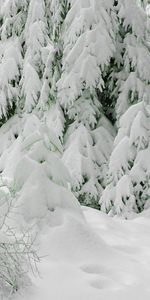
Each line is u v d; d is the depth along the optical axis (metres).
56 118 8.13
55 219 3.85
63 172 4.18
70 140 8.07
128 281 3.22
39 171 4.07
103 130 8.24
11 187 4.08
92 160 7.94
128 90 8.08
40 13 8.66
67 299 2.78
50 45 8.71
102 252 3.65
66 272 3.17
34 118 8.46
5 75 8.59
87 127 8.13
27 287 2.88
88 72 7.57
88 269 3.37
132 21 8.10
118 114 8.07
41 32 8.59
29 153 4.18
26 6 8.95
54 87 8.34
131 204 6.59
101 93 8.68
